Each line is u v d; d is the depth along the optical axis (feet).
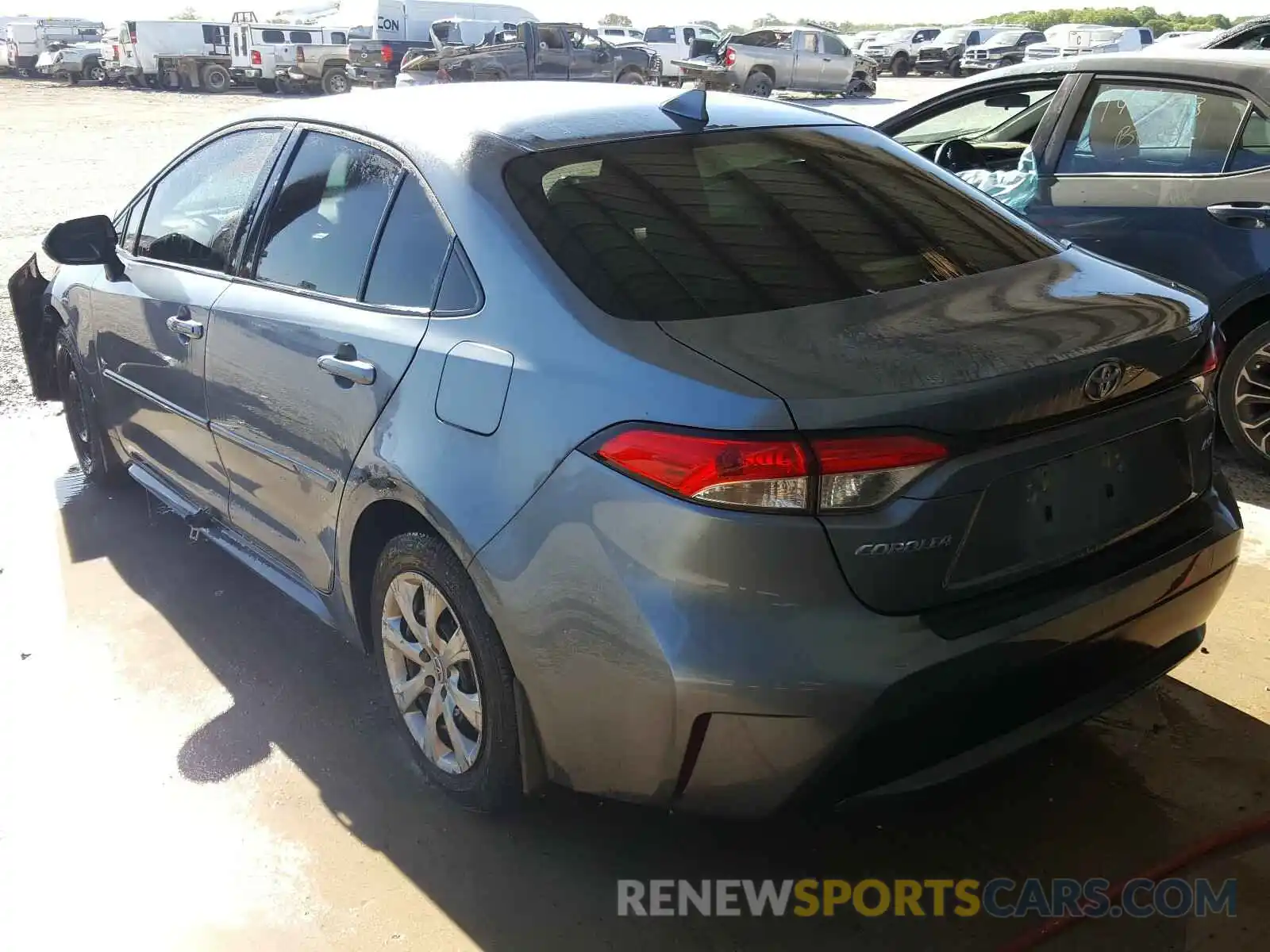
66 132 68.08
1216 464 8.57
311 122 10.41
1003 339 7.07
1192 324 7.93
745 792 6.84
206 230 11.46
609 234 7.91
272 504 10.27
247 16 115.85
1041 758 9.29
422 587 8.50
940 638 6.59
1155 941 7.43
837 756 6.59
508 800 8.35
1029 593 7.01
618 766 7.19
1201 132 14.73
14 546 13.88
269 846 8.56
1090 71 15.96
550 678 7.25
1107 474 7.41
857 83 94.79
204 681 10.81
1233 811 8.61
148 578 12.95
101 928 7.79
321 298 9.43
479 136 8.79
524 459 7.23
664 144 9.07
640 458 6.63
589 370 7.06
